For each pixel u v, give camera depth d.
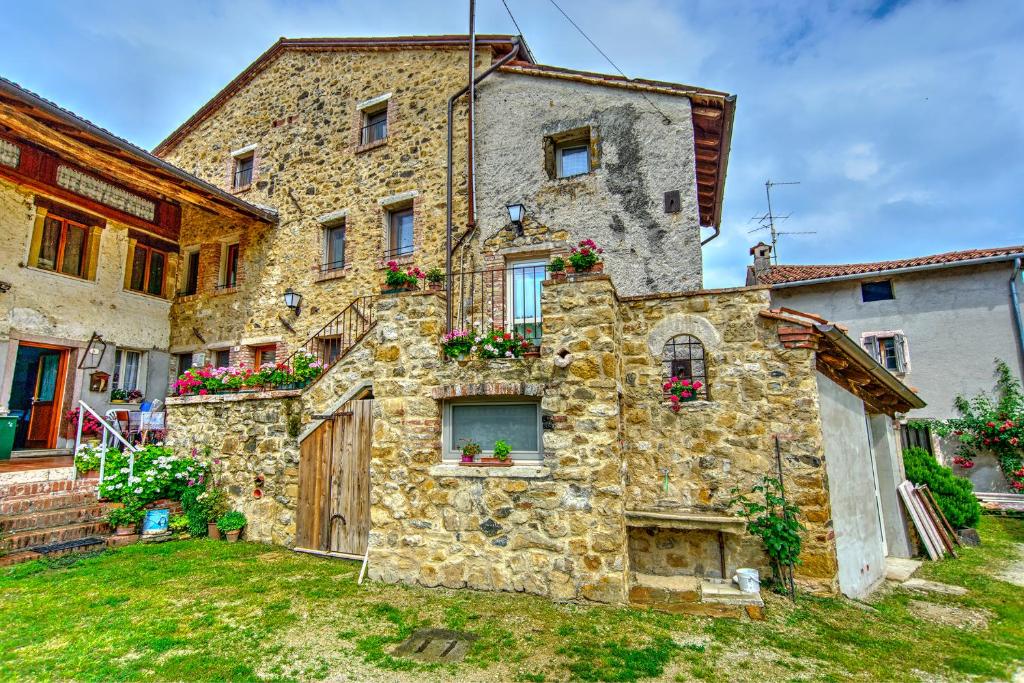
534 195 8.60
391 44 10.37
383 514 5.50
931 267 11.27
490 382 5.27
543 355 5.14
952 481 7.96
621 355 5.64
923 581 5.81
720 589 4.80
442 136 9.66
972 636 4.25
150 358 11.94
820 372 5.46
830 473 5.25
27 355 10.53
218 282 11.99
